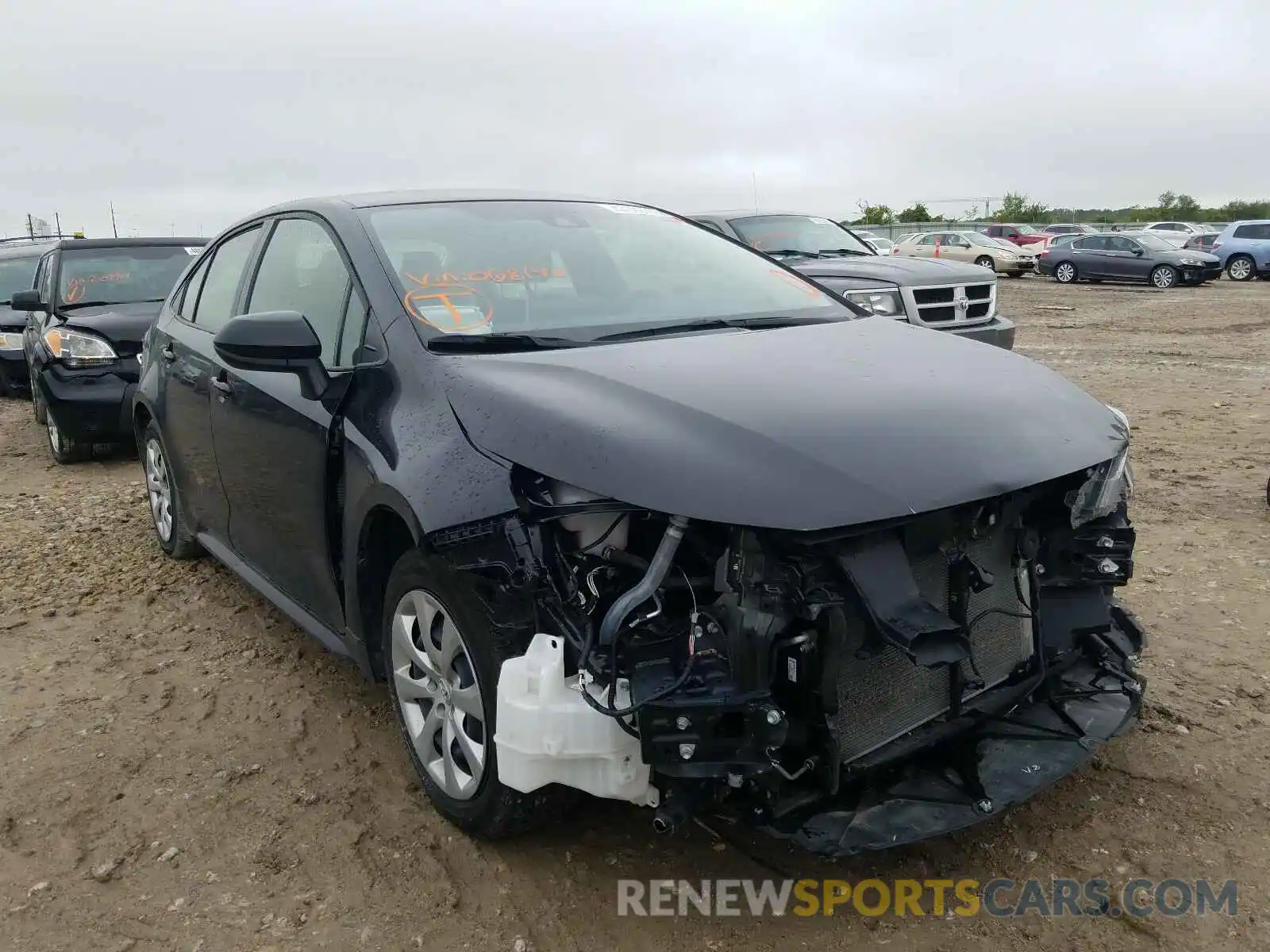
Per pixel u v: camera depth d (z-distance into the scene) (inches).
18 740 139.1
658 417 100.0
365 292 129.7
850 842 94.2
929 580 102.0
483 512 100.8
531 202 158.7
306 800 123.5
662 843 113.6
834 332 134.6
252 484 150.9
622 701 92.5
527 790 96.7
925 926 100.3
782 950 97.7
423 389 115.4
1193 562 195.0
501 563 99.4
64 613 184.5
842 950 97.5
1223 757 126.7
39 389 304.3
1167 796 119.2
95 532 235.5
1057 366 474.9
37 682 156.8
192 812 121.8
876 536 94.3
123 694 152.5
